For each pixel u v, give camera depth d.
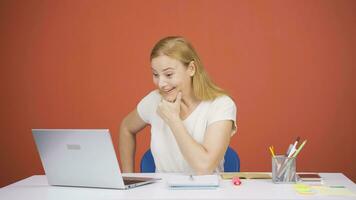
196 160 2.25
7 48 4.16
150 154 2.70
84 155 1.96
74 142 1.96
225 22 4.02
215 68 4.02
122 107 4.09
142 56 4.07
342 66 3.97
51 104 4.14
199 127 2.48
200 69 2.45
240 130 4.02
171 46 2.36
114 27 4.09
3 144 4.17
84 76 4.12
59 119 4.13
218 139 2.33
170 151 2.55
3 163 4.17
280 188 1.94
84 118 4.12
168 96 2.39
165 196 1.80
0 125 4.17
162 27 4.05
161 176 2.29
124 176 2.28
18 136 4.16
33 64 4.15
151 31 4.06
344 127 3.97
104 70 4.10
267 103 4.00
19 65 4.16
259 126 4.01
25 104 4.16
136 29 4.07
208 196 1.78
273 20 3.99
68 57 4.12
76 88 4.12
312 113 3.99
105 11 4.09
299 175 2.17
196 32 4.03
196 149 2.26
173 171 2.56
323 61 3.98
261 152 4.00
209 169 2.25
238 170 2.56
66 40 4.12
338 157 3.98
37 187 2.07
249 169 4.01
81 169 2.00
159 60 2.36
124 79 4.09
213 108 2.43
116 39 4.09
